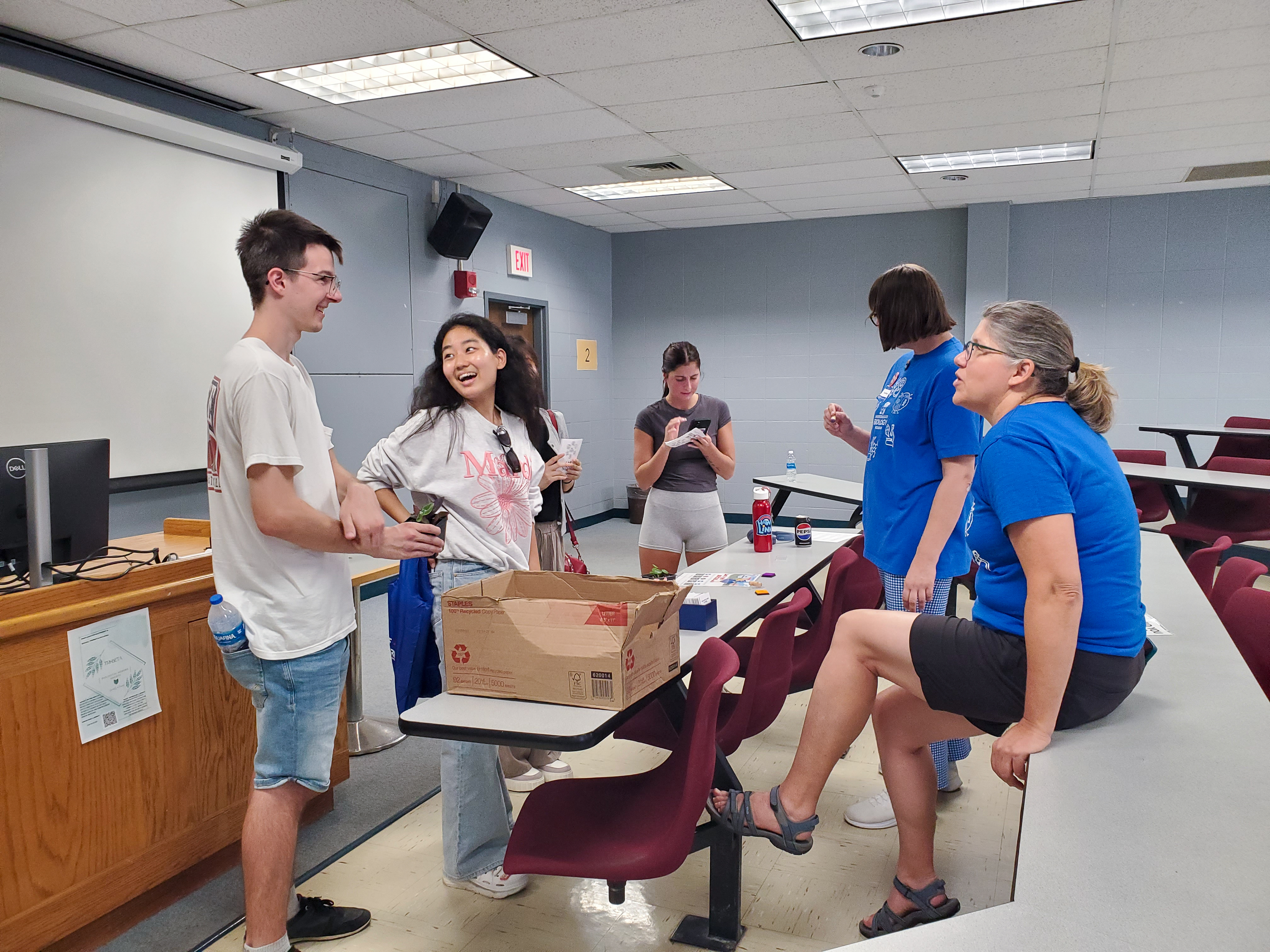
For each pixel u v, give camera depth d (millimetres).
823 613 2570
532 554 2490
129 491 4203
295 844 1953
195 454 4516
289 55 3889
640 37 3732
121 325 4133
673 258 8672
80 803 2037
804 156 5781
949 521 2312
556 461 2619
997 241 7430
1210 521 5043
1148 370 7344
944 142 5465
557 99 4566
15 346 3715
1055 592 1432
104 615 2082
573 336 8219
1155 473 4848
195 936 2143
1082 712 1481
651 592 1805
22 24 3516
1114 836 1092
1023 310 1656
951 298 7785
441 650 2188
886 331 2395
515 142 5359
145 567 2205
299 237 1902
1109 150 5715
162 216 4297
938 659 1674
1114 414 1660
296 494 1851
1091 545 1496
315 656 1937
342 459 5543
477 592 1802
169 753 2244
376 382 5789
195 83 4246
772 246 8312
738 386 8570
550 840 1674
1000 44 3838
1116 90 4465
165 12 3414
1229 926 906
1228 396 7160
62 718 1998
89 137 3957
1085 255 7398
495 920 2168
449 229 6109
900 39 3787
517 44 3795
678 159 5828
